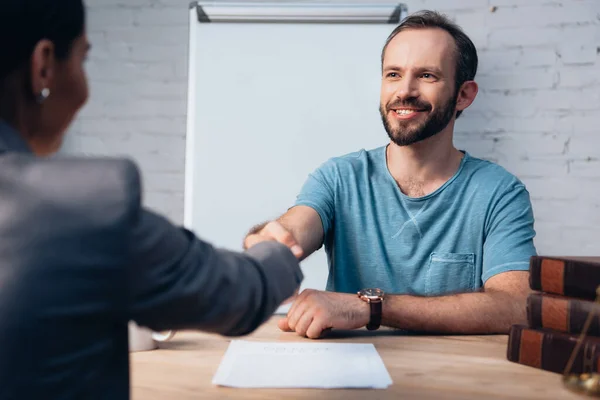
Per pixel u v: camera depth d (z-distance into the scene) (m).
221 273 0.50
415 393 0.63
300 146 2.14
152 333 0.82
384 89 1.43
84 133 2.42
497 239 1.31
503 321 0.97
